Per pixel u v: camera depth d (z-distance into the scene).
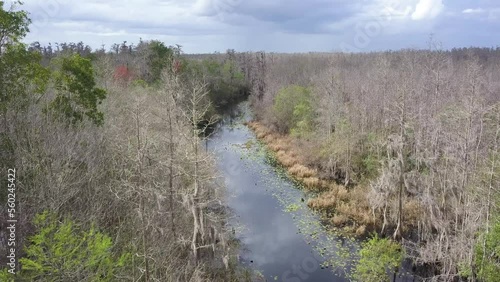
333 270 24.42
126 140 25.44
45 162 18.61
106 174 23.33
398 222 27.44
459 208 22.31
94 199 20.30
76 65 26.09
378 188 29.34
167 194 20.98
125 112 34.69
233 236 27.72
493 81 50.66
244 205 33.91
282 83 68.31
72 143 20.64
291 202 34.75
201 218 20.78
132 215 20.16
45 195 17.06
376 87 44.22
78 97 26.42
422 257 22.86
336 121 41.50
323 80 50.91
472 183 21.61
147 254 16.94
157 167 21.98
